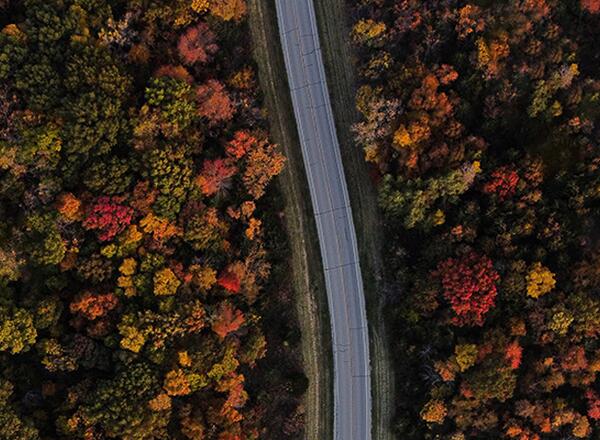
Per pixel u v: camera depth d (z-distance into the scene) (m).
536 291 67.12
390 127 69.31
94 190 65.00
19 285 65.50
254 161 69.62
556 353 67.50
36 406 65.25
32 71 62.94
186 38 68.75
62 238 64.56
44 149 63.28
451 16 69.19
